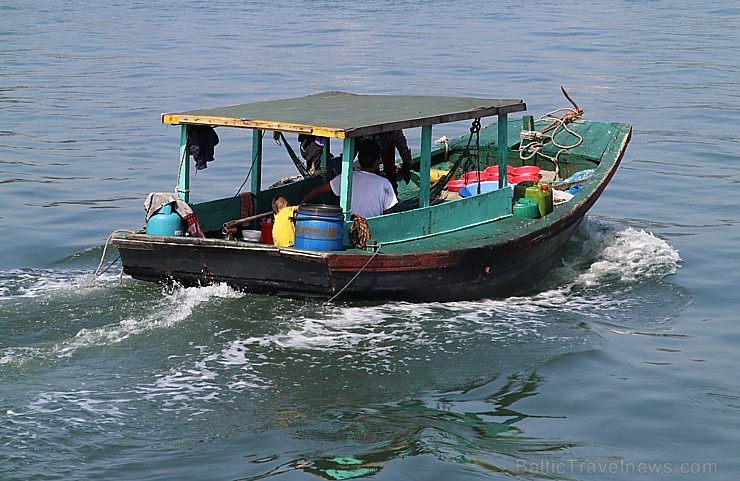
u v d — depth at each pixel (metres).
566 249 19.05
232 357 13.05
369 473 10.45
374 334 13.96
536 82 38.03
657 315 15.72
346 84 37.47
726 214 22.19
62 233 19.92
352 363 13.06
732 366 13.75
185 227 15.41
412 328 14.26
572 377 13.11
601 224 21.11
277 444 10.98
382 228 15.23
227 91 36.06
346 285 14.51
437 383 12.68
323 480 10.26
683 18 59.66
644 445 11.45
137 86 37.44
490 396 12.44
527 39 50.72
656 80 38.53
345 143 14.45
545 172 21.23
